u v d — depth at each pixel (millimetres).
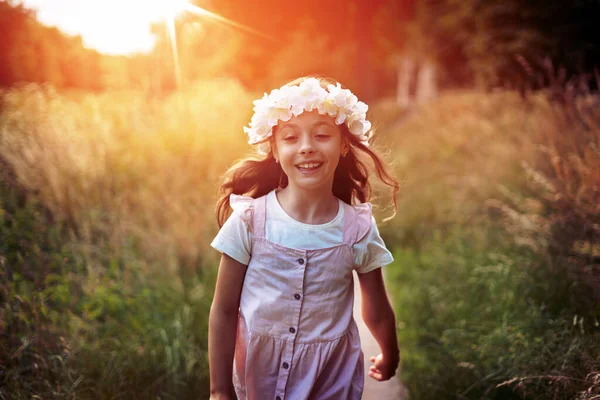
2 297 2994
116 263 3861
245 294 1872
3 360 2619
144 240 4227
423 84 19891
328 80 2004
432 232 6074
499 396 2828
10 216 3580
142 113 6023
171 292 3945
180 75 7594
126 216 4340
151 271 4059
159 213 4613
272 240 1829
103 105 5797
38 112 4648
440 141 9094
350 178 2170
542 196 4129
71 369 2736
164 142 5461
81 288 3500
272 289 1820
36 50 6605
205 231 4594
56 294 3303
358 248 1866
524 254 4055
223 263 1882
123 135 5414
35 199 3885
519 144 5812
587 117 4301
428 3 15625
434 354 3527
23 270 3293
